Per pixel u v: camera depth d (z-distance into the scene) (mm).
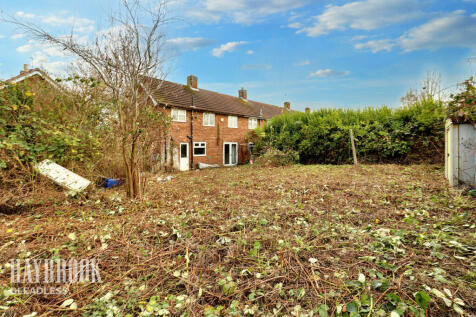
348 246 2561
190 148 15820
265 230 3092
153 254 2562
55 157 5570
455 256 2176
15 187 4559
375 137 10766
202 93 19094
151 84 4906
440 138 9242
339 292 1804
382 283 1818
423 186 4949
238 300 1826
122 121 4660
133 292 1973
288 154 13078
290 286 1944
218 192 5609
